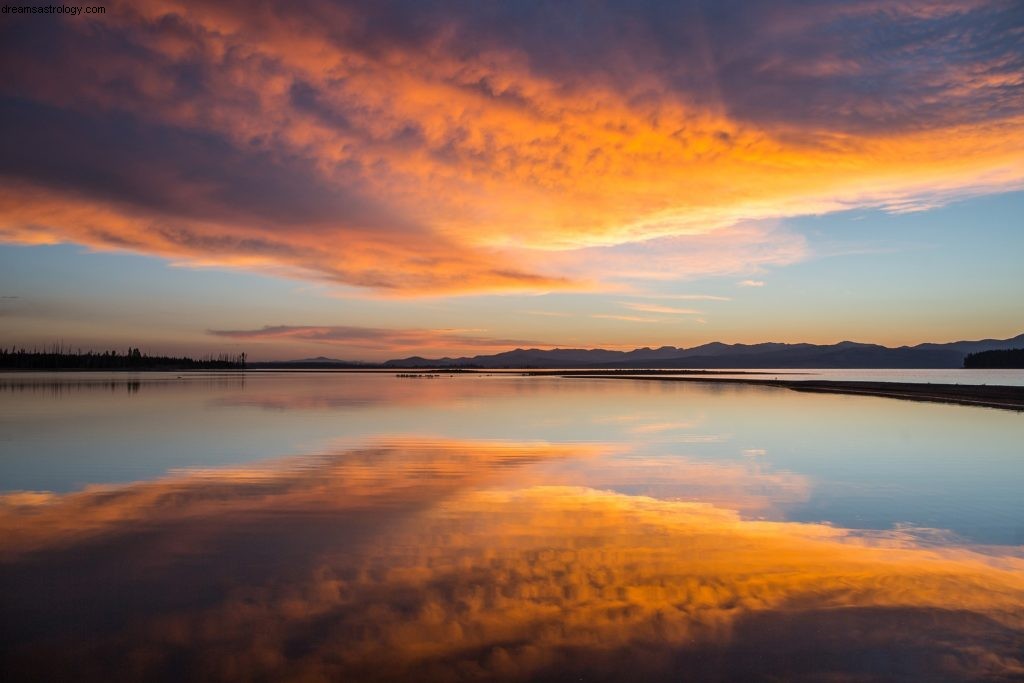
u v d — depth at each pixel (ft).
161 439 69.87
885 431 81.46
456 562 27.02
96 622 21.02
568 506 37.58
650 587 24.04
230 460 55.06
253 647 19.19
